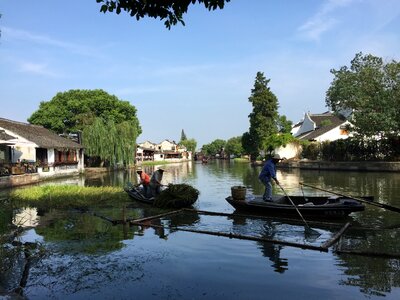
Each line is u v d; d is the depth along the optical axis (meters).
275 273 6.59
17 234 9.76
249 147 66.88
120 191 17.92
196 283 6.21
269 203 11.73
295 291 5.81
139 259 7.53
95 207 14.18
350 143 36.88
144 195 15.84
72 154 41.38
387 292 5.70
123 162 48.28
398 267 6.77
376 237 8.91
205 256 7.64
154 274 6.67
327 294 5.67
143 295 5.80
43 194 16.83
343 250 7.73
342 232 9.23
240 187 12.77
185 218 11.81
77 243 8.84
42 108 52.62
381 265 6.89
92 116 49.62
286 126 67.69
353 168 33.84
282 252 7.79
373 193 17.17
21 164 28.17
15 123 36.56
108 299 5.70
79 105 52.16
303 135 60.28
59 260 7.55
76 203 14.87
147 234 9.66
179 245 8.51
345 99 33.41
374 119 30.52
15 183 24.95
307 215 11.20
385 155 33.97
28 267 7.16
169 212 12.58
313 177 27.78
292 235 9.32
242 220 11.30
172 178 31.67
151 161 93.31
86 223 11.27
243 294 5.74
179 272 6.74
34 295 5.91
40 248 8.23
